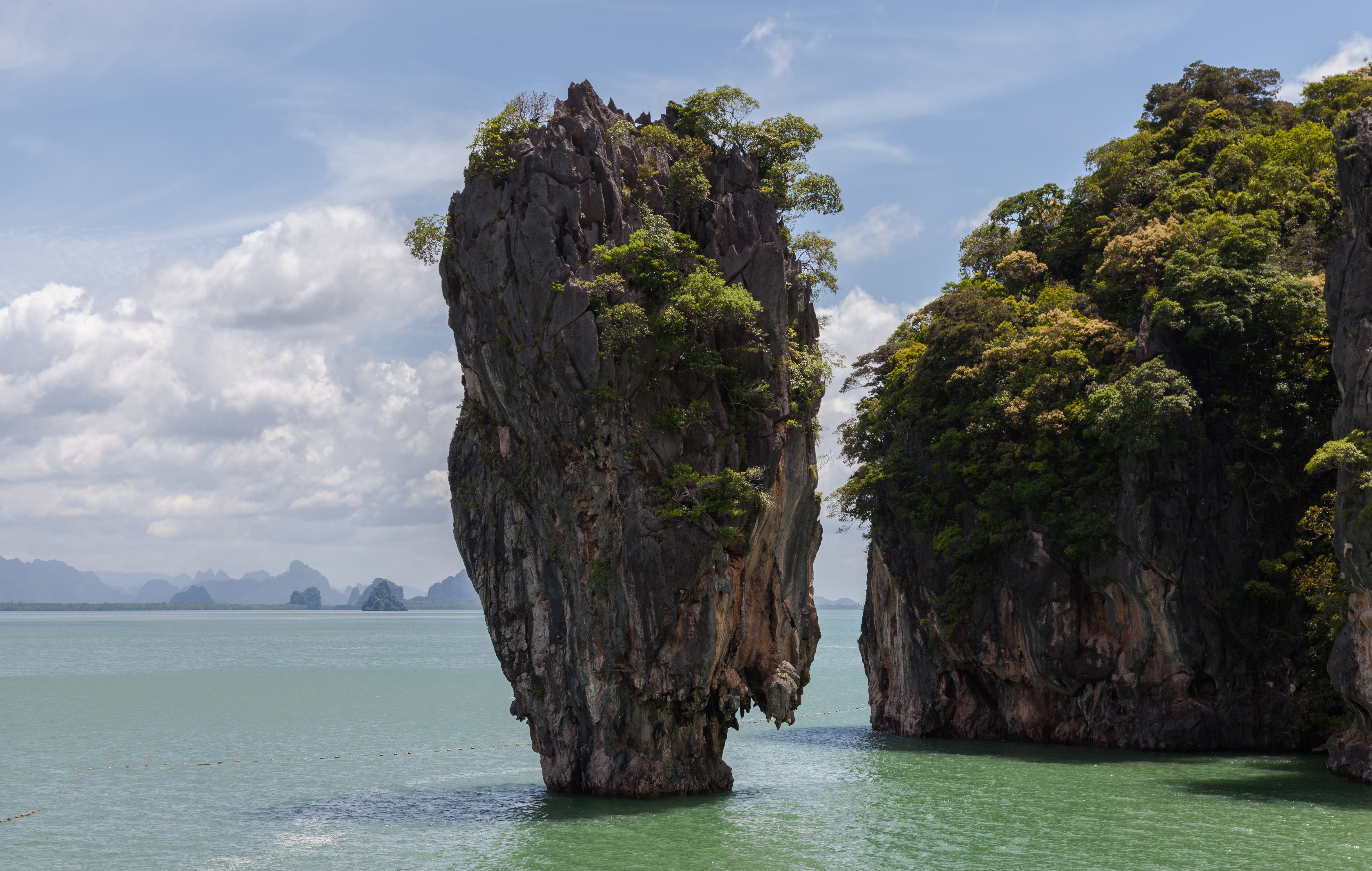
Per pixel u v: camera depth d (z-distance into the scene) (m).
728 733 83.12
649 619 48.34
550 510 50.50
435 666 164.88
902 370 85.44
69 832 48.59
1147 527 66.31
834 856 41.84
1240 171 85.69
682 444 50.59
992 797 54.00
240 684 130.38
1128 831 46.00
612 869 39.84
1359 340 54.44
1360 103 89.38
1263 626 66.81
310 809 53.16
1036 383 73.00
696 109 56.94
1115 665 70.25
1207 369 70.00
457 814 50.62
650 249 49.81
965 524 77.31
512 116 52.75
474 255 51.25
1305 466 64.81
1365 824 46.75
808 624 55.78
